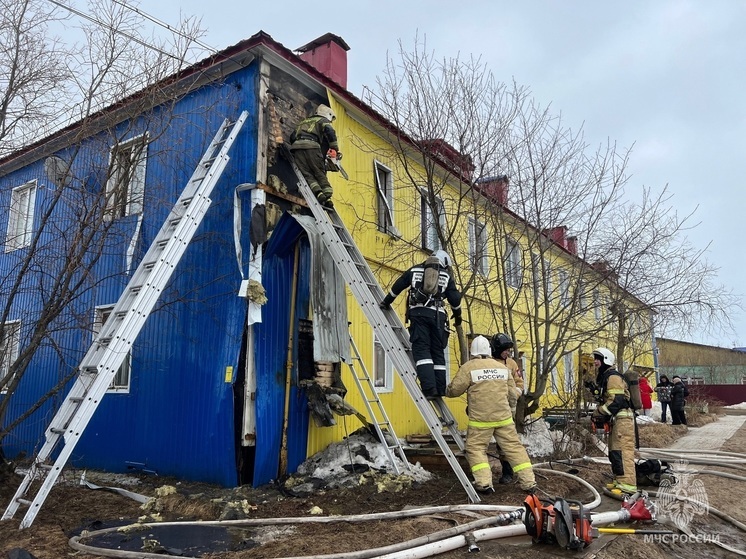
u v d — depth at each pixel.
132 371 8.09
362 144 9.55
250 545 4.52
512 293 11.55
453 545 4.29
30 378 9.76
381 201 9.99
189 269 7.72
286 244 7.60
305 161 7.52
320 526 4.96
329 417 7.50
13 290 7.00
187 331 7.53
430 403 6.30
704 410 21.61
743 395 33.69
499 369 6.11
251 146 7.32
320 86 8.46
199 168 7.02
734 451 10.45
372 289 7.03
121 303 5.97
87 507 6.00
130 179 6.88
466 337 11.60
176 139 8.12
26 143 6.79
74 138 6.96
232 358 6.93
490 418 5.93
